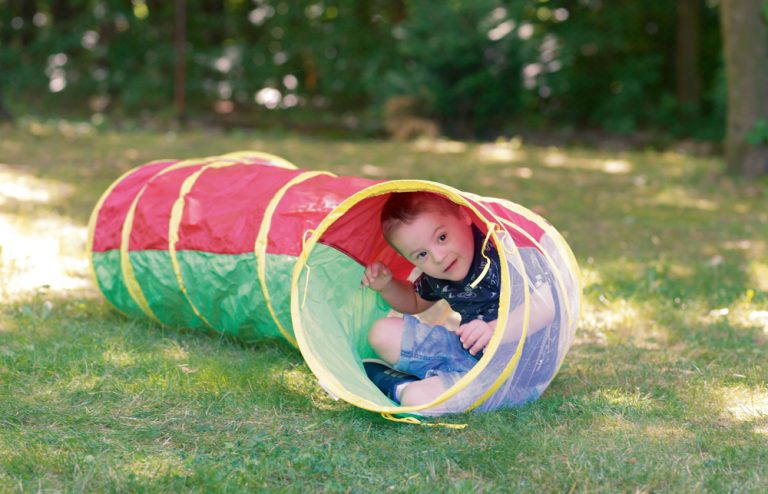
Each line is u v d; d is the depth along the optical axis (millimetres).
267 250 3760
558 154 12531
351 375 3344
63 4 18328
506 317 2941
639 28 17766
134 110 16828
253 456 2832
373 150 12078
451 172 10117
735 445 2957
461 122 14703
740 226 7363
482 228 3492
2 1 18484
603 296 5047
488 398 3219
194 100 17625
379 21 17734
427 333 3480
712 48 17844
